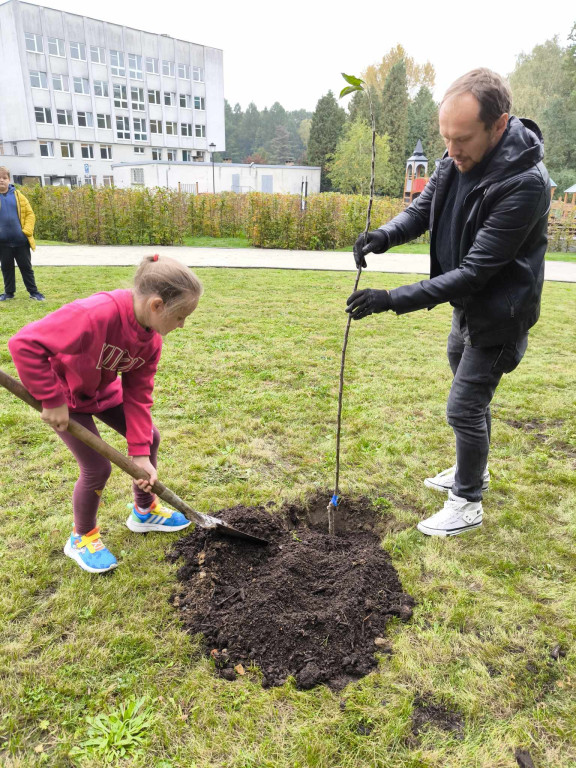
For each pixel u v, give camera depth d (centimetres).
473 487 292
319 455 374
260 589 238
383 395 479
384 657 215
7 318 686
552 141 4603
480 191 237
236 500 317
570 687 204
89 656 210
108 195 1661
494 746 182
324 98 5812
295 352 598
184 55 5112
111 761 174
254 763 175
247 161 8850
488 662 214
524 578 260
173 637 220
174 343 621
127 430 247
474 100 216
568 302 950
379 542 292
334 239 1745
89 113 4681
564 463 371
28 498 312
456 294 242
